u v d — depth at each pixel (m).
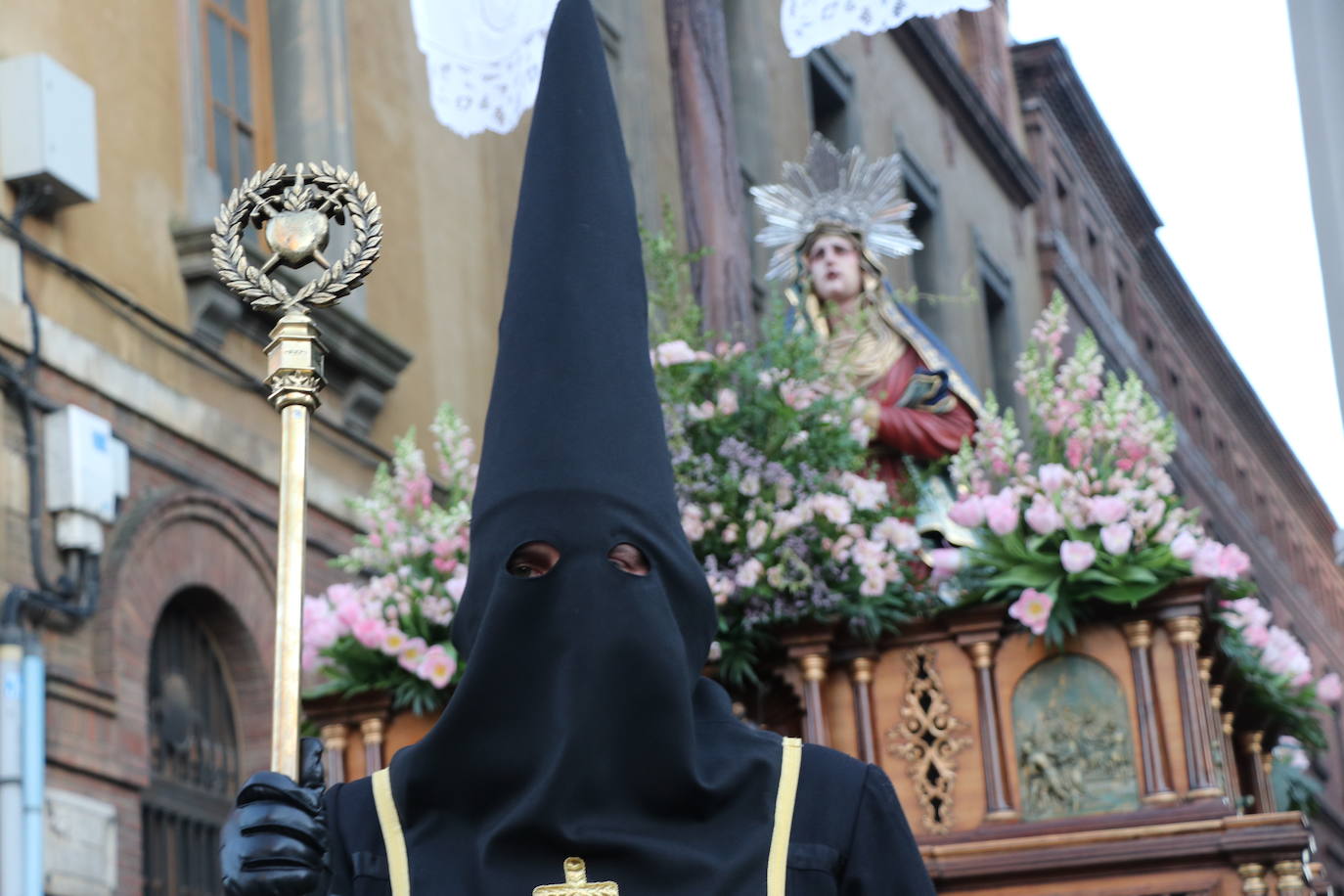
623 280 2.39
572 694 2.23
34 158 7.44
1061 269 23.02
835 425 5.28
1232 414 31.89
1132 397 5.22
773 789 2.29
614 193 2.43
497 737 2.27
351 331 9.08
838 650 5.00
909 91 18.84
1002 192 21.44
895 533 5.10
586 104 2.46
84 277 7.73
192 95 8.74
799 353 5.38
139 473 7.89
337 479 9.23
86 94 7.77
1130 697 4.82
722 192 7.31
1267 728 5.87
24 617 7.08
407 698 5.05
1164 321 28.77
